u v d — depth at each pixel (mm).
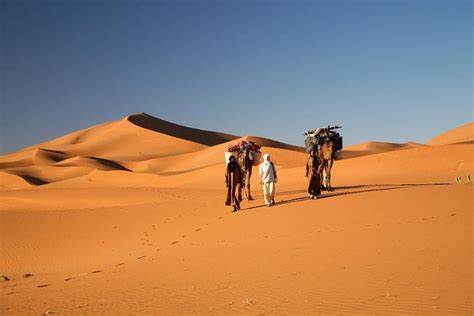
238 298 9484
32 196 51500
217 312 8617
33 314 10180
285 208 21578
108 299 10953
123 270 15641
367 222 16328
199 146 157250
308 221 18172
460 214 15469
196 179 71062
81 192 51531
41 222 30266
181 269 13781
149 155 149750
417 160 48719
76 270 18312
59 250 24109
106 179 88375
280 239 15984
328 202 21203
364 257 11648
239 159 27000
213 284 11133
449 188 20797
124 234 25109
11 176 108500
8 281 17266
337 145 24984
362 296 8516
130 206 32406
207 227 21469
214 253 15539
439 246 11742
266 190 23156
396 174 45125
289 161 91188
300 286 9789
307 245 14195
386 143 146625
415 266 10172
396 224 15234
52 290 13602
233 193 23750
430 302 7746
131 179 84938
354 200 20641
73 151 162000
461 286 8445
